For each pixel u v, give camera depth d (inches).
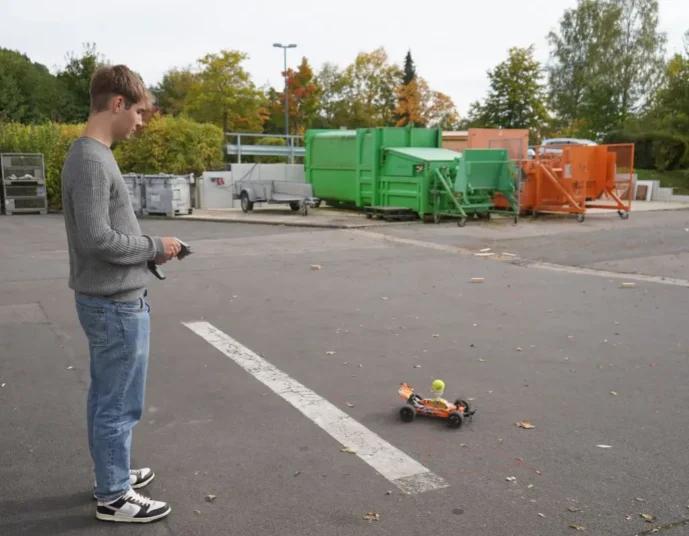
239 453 154.3
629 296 334.0
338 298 333.4
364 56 2436.0
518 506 129.3
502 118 1995.6
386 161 730.8
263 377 209.8
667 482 138.7
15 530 122.0
